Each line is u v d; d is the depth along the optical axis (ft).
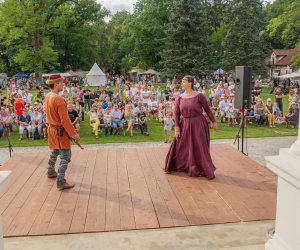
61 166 16.87
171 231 12.55
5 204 15.23
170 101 56.18
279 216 8.93
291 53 189.16
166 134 41.70
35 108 45.21
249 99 29.37
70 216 13.89
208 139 18.79
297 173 7.72
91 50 181.78
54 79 16.55
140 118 46.75
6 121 46.39
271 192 16.22
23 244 11.82
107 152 24.54
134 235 12.29
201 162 18.48
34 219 13.66
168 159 19.34
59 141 16.66
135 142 42.22
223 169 19.98
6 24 131.03
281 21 84.02
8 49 163.12
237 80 29.73
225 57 143.13
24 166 21.07
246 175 18.81
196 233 12.35
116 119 46.47
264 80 153.28
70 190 16.89
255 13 140.77
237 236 12.06
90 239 12.06
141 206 14.79
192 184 17.49
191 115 18.43
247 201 15.15
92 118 46.06
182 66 127.65
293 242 8.28
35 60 136.05
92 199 15.69
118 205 14.94
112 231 12.61
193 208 14.48
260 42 139.13
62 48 174.81
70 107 33.71
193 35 126.62
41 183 17.99
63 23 142.20
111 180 18.31
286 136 44.65
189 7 125.59
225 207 14.53
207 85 129.80
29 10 132.16
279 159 8.63
